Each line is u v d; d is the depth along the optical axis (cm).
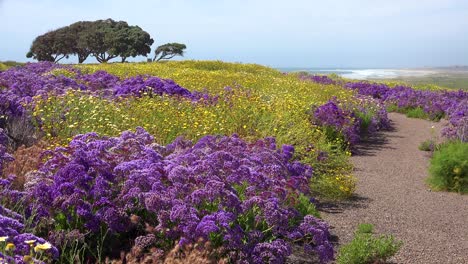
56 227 513
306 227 595
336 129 1429
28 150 721
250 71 3547
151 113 1090
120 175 572
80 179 527
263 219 577
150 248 509
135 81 1580
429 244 714
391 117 2281
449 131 1441
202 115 1141
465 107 2011
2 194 525
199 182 564
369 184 1054
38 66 2566
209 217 504
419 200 952
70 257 472
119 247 534
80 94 1278
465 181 1024
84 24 8131
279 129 1159
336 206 875
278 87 2145
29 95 1298
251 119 1191
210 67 3562
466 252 692
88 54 7944
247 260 515
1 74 1584
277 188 622
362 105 1898
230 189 580
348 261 598
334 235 721
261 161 718
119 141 698
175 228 501
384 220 812
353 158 1327
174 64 3569
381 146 1520
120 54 7769
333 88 2370
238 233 521
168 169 588
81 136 732
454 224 816
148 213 557
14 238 416
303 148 1063
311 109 1535
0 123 954
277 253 526
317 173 1007
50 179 543
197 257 450
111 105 1116
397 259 649
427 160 1330
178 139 791
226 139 805
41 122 981
